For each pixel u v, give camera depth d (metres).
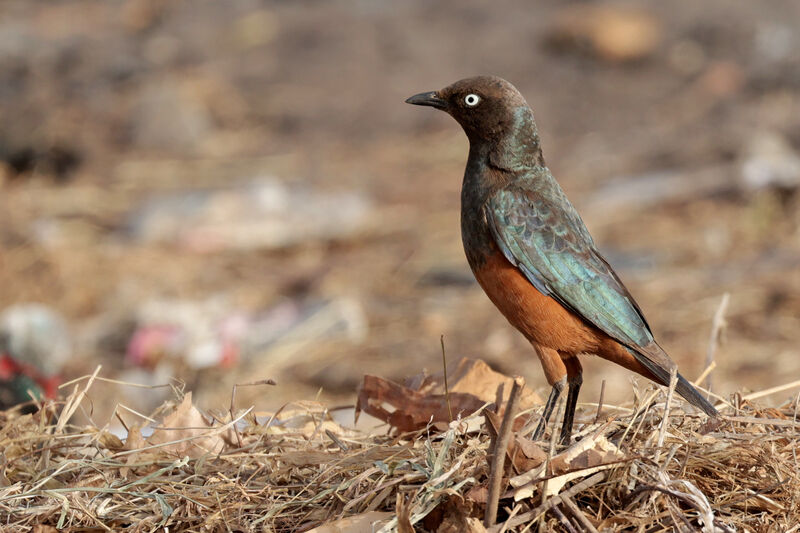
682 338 12.33
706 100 19.75
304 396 11.61
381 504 5.67
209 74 21.78
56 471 6.09
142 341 11.78
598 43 21.25
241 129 20.05
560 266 6.84
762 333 12.28
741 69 20.59
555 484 5.36
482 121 7.16
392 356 12.41
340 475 5.95
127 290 13.98
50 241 15.27
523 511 5.43
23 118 19.20
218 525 5.64
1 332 9.50
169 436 6.55
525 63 21.50
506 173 7.16
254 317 13.30
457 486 5.41
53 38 22.62
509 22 22.97
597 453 5.42
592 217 15.94
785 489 5.71
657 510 5.45
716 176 16.69
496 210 6.98
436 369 11.91
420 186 17.72
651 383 6.74
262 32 23.38
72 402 7.46
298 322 13.06
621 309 6.87
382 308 13.70
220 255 15.41
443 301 13.88
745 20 21.88
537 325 6.94
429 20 23.41
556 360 6.95
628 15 21.72
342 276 14.66
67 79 20.98
